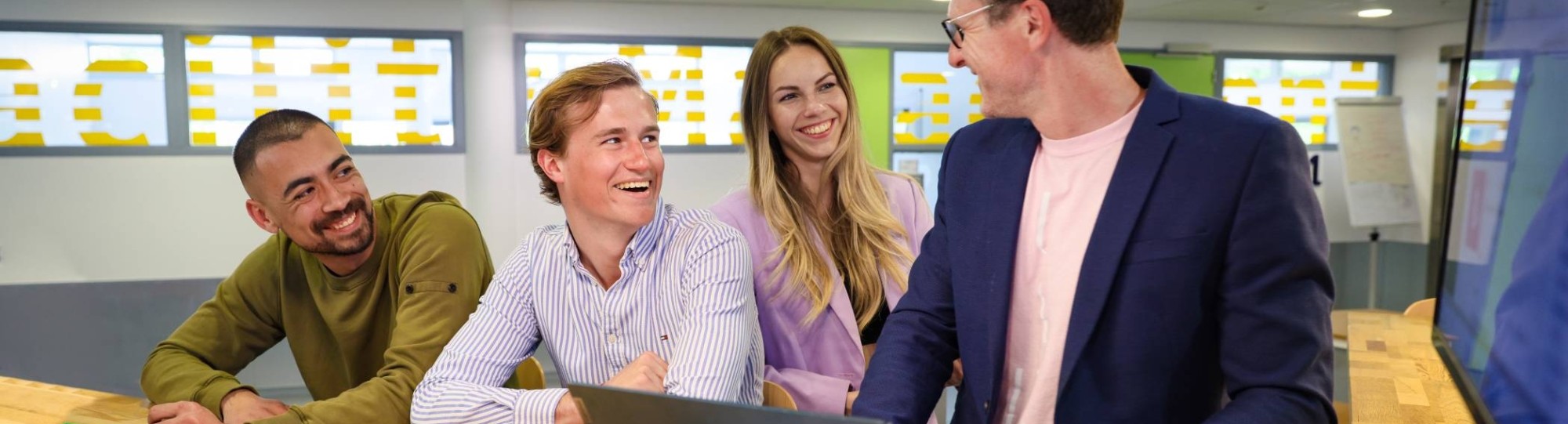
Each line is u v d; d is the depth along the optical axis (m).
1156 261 1.16
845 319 1.96
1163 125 1.17
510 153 6.39
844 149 2.02
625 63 1.46
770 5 6.88
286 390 5.82
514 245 6.48
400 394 1.58
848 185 2.03
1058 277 1.25
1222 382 1.24
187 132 6.07
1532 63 1.08
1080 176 1.24
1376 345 2.31
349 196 1.71
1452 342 1.43
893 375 1.34
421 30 6.33
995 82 1.22
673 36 6.76
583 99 1.39
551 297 1.53
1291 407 1.08
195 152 6.09
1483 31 1.33
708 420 0.92
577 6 6.56
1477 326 1.27
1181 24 7.69
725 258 1.48
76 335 5.98
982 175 1.36
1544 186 1.02
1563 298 0.93
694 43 6.80
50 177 5.96
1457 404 1.69
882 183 2.16
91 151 5.98
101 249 6.04
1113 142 1.22
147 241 6.09
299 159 1.65
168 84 6.00
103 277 6.05
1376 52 8.09
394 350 1.64
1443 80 7.77
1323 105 8.09
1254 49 7.88
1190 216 1.14
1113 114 1.21
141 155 6.04
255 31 6.08
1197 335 1.17
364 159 6.34
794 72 1.96
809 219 2.02
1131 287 1.17
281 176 1.65
